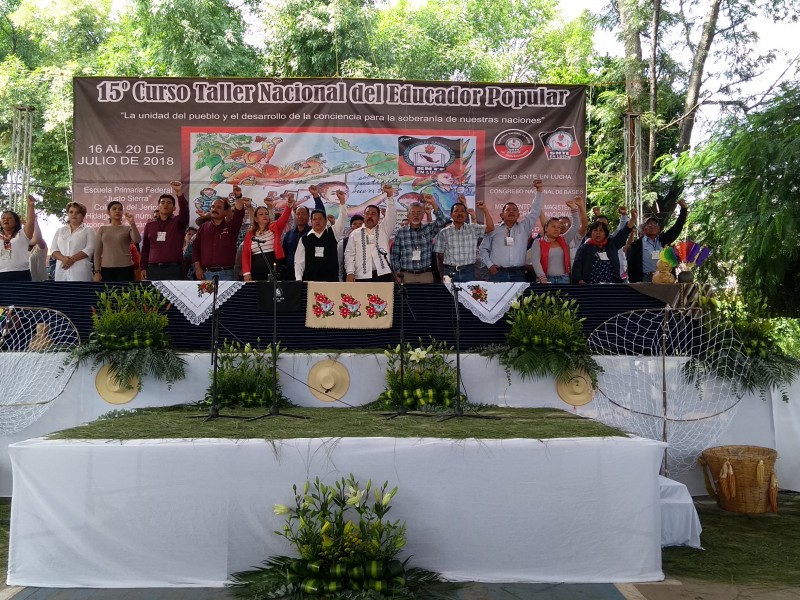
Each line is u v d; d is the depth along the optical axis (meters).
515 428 4.91
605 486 4.49
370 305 6.73
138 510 4.36
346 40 15.78
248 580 4.28
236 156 9.35
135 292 6.58
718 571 4.70
